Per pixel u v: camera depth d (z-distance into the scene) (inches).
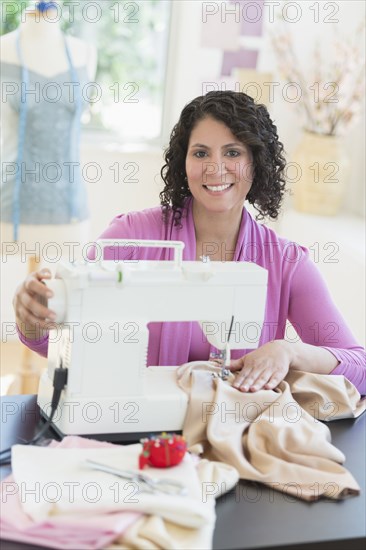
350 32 163.5
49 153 129.7
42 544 49.4
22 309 67.6
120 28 173.0
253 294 68.8
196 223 83.1
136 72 176.7
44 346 76.3
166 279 66.1
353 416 71.9
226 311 68.5
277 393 68.6
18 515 51.6
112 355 63.9
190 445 63.9
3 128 129.9
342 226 154.9
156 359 80.0
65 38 131.6
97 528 49.6
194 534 50.9
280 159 83.4
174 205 82.9
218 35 168.6
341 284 143.0
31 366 143.5
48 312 63.5
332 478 59.0
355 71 152.1
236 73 170.2
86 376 63.7
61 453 58.7
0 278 166.9
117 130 178.5
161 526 50.6
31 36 129.0
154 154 170.6
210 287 67.4
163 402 65.4
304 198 162.7
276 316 83.8
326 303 84.6
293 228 161.5
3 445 62.6
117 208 172.6
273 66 170.4
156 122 179.6
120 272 64.2
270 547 51.9
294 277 84.3
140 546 49.4
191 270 66.8
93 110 176.7
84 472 56.5
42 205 130.3
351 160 166.6
